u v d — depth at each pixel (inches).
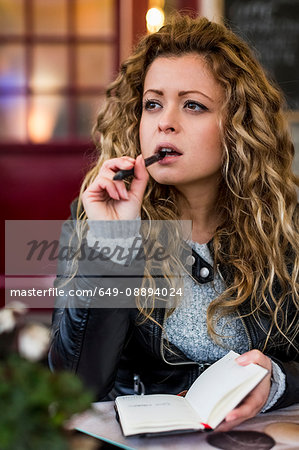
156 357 73.7
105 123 85.0
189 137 69.6
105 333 67.3
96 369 68.2
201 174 71.4
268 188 77.2
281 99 80.7
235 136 73.3
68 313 67.7
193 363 73.5
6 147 202.4
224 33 75.0
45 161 203.6
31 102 202.2
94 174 82.7
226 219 77.4
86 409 34.4
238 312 74.0
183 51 71.4
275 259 75.4
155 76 70.6
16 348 100.4
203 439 55.2
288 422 60.1
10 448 31.5
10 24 198.5
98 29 199.5
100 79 201.2
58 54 200.4
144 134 71.3
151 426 54.8
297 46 198.1
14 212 203.8
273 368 64.6
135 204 65.3
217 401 57.4
